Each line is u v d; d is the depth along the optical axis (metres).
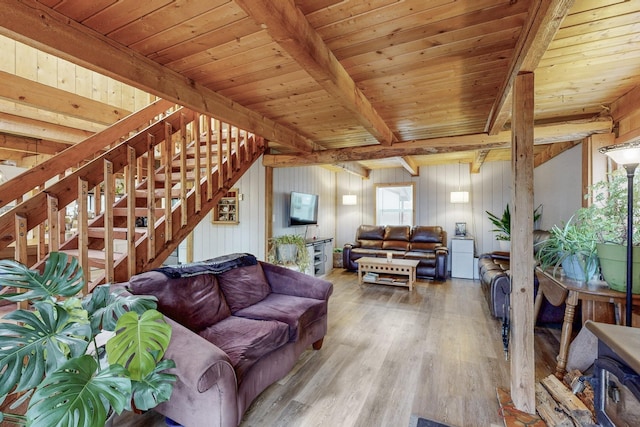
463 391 2.15
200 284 2.37
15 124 3.22
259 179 4.70
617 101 2.73
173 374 1.48
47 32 1.47
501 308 3.41
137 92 3.71
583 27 1.66
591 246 2.21
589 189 2.52
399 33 1.70
